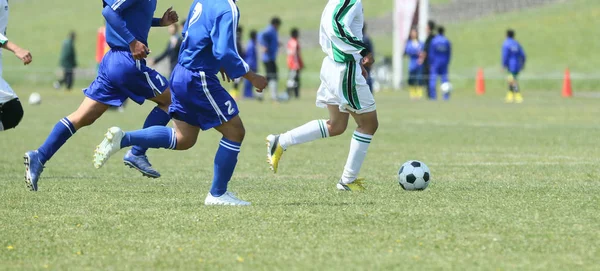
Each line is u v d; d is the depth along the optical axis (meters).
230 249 18.20
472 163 37.88
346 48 26.38
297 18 181.25
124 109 85.88
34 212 23.09
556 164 37.22
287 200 25.58
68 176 32.66
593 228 20.52
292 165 37.50
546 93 112.56
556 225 20.89
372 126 27.59
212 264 16.84
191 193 27.44
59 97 102.19
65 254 17.83
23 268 16.59
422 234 19.73
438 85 123.75
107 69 25.81
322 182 30.88
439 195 26.59
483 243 18.73
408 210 23.25
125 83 25.81
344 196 26.53
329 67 26.86
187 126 24.28
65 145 46.59
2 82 26.33
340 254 17.69
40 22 188.00
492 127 60.12
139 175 33.28
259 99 99.31
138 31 25.70
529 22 152.12
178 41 86.25
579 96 105.56
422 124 63.25
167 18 27.75
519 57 96.94
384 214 22.53
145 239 19.33
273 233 19.94
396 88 125.50
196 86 23.09
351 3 26.52
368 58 26.52
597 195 26.45
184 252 17.94
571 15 151.62
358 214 22.56
